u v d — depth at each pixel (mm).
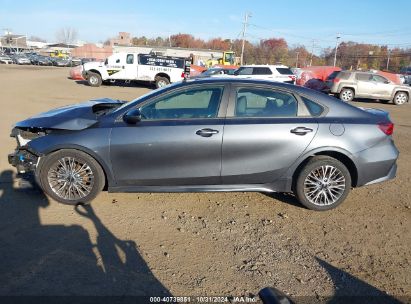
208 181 4340
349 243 3809
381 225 4223
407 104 20016
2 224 3895
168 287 3008
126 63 22109
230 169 4273
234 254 3531
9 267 3174
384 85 19641
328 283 3148
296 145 4254
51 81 23500
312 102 4383
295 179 4426
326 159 4352
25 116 10062
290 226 4129
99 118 4336
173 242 3695
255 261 3430
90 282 3020
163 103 4289
